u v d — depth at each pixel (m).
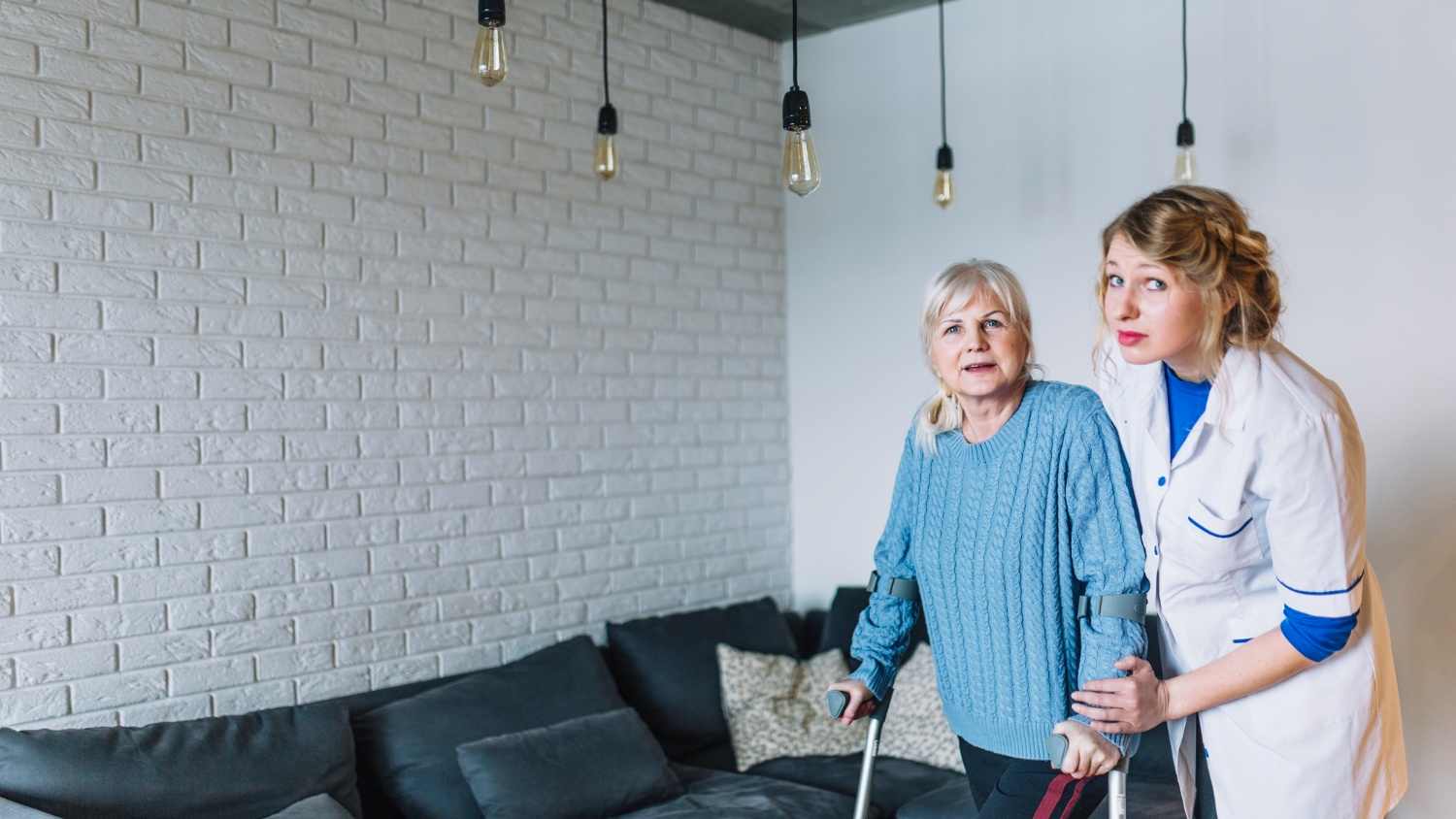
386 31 2.83
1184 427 1.64
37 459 2.25
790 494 3.99
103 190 2.35
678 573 3.57
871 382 3.74
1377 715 1.60
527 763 2.53
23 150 2.24
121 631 2.35
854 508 3.80
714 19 3.72
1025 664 1.65
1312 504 1.46
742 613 3.42
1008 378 1.64
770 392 3.93
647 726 3.07
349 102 2.76
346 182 2.75
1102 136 3.20
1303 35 2.82
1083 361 3.23
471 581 3.00
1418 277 2.64
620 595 3.39
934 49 3.59
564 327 3.26
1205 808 1.76
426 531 2.90
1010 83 3.40
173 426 2.44
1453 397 2.59
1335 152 2.77
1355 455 1.50
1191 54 3.02
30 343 2.25
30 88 2.25
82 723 2.29
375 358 2.80
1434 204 2.62
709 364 3.71
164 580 2.42
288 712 2.40
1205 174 2.99
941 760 2.91
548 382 3.21
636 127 3.47
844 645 3.39
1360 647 1.59
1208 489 1.58
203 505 2.48
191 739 2.22
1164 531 1.64
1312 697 1.57
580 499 3.29
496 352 3.08
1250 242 1.44
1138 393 1.68
